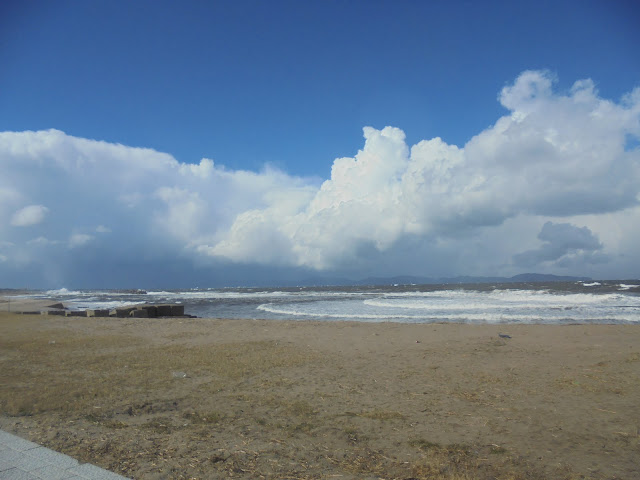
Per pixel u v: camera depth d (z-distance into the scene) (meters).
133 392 7.47
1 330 18.19
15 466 3.99
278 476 4.11
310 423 5.94
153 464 4.23
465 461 4.62
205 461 4.39
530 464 4.54
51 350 12.46
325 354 11.85
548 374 9.02
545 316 25.36
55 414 6.00
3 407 6.30
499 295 50.28
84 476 3.78
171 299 69.69
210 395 7.43
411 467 4.44
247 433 5.45
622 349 11.72
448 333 16.00
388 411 6.54
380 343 13.88
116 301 63.81
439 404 6.93
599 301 37.03
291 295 75.38
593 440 5.24
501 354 11.51
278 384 8.32
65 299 73.31
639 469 4.38
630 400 6.93
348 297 59.31
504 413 6.41
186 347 13.16
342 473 4.24
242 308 40.72
